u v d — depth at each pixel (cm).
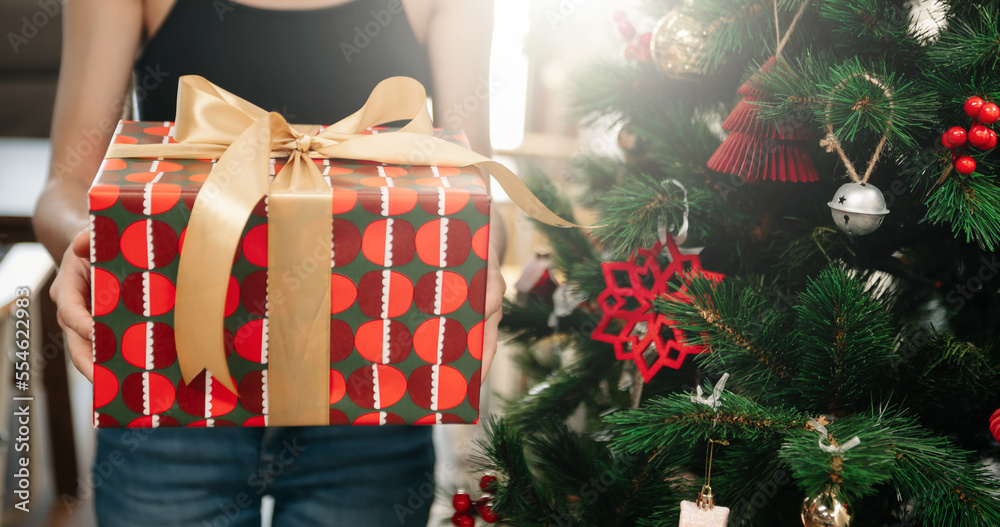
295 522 81
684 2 96
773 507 90
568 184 137
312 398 63
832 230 85
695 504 77
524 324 120
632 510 90
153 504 75
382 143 65
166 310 60
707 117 115
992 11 76
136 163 62
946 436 77
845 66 74
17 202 165
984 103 70
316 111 81
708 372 90
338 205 59
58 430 166
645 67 108
